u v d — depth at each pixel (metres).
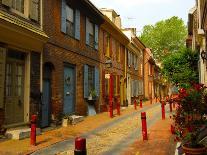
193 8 20.98
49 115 14.12
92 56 20.30
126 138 11.09
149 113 21.27
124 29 32.50
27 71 12.01
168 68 19.47
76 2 17.12
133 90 33.66
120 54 28.41
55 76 14.54
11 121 11.05
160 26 55.97
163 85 64.38
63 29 15.41
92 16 20.09
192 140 6.51
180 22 55.62
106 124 15.12
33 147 9.20
